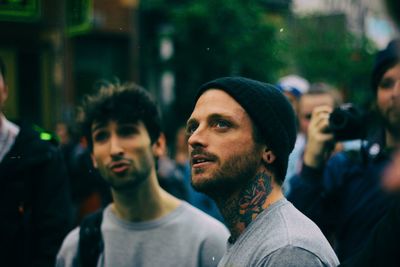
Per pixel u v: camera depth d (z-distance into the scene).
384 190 0.54
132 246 1.74
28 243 2.16
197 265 1.70
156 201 1.76
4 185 2.12
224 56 13.09
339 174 1.93
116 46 13.59
